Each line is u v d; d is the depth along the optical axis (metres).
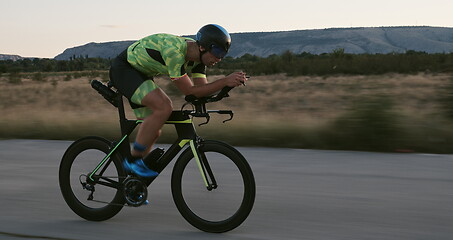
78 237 3.73
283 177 5.53
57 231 3.87
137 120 4.07
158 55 3.81
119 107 4.11
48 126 10.02
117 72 3.99
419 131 7.46
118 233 3.82
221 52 3.79
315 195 4.77
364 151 7.12
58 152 7.45
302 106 16.56
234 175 3.78
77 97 23.17
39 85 33.34
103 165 4.16
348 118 7.70
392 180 5.31
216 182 3.82
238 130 8.64
